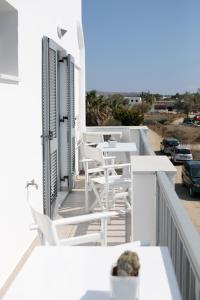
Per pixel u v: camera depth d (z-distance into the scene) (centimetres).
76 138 833
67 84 673
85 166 570
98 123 3412
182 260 232
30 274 201
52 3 570
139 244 262
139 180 357
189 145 4375
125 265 172
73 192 691
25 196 421
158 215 354
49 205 514
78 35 899
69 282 193
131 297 170
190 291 201
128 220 432
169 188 290
